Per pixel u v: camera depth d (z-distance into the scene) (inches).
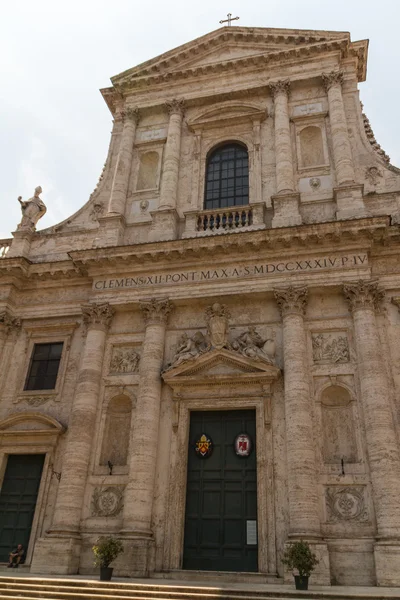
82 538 683.4
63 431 767.1
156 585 516.4
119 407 780.6
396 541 582.9
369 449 642.8
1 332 861.8
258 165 904.9
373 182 845.8
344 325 733.9
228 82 994.1
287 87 946.7
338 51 949.2
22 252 926.4
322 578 578.6
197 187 920.3
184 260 805.9
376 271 761.6
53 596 498.6
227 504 683.4
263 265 779.4
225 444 720.3
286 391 693.3
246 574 617.3
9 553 721.6
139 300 804.6
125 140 989.8
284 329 735.1
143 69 1044.5
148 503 674.8
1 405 821.2
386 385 676.7
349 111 914.1
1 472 770.8
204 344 775.1
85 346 797.9
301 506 621.3
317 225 746.2
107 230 889.5
